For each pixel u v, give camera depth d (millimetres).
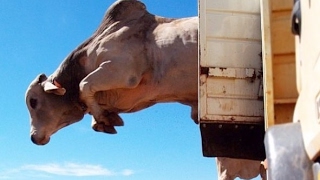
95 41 4797
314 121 1101
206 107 3281
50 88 4840
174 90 4562
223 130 3279
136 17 4781
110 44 4664
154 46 4605
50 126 4992
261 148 3250
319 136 1059
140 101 4738
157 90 4605
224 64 3291
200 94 3283
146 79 4625
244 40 3301
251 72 3281
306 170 1148
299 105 1261
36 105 5004
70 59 4902
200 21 3309
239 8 3316
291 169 1164
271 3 2064
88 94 4637
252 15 3316
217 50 3303
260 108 3279
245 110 3277
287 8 2049
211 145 3283
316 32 1085
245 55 3301
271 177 1188
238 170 4223
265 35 2041
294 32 1253
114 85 4566
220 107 3283
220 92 3289
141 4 4828
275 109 2012
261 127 3262
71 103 4953
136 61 4590
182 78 4512
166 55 4547
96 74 4586
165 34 4605
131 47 4613
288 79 2035
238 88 3289
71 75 4914
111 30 4746
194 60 4465
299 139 1207
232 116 3273
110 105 4738
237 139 3273
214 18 3314
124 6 4816
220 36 3295
